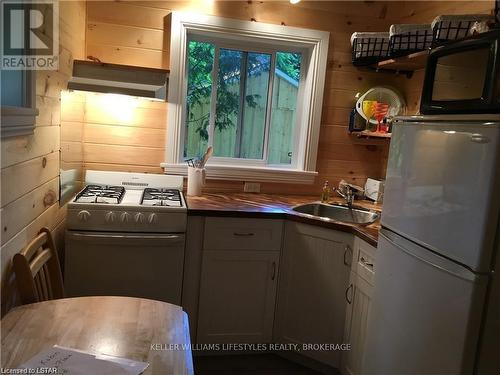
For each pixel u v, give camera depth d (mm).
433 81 1718
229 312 2457
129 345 1152
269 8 2770
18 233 1489
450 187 1396
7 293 1393
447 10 2541
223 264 2395
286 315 2482
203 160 2725
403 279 1624
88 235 2135
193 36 2785
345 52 2932
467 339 1323
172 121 2725
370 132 2855
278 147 3090
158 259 2258
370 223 2312
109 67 2311
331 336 2352
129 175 2682
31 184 1628
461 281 1335
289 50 2967
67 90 2219
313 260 2365
